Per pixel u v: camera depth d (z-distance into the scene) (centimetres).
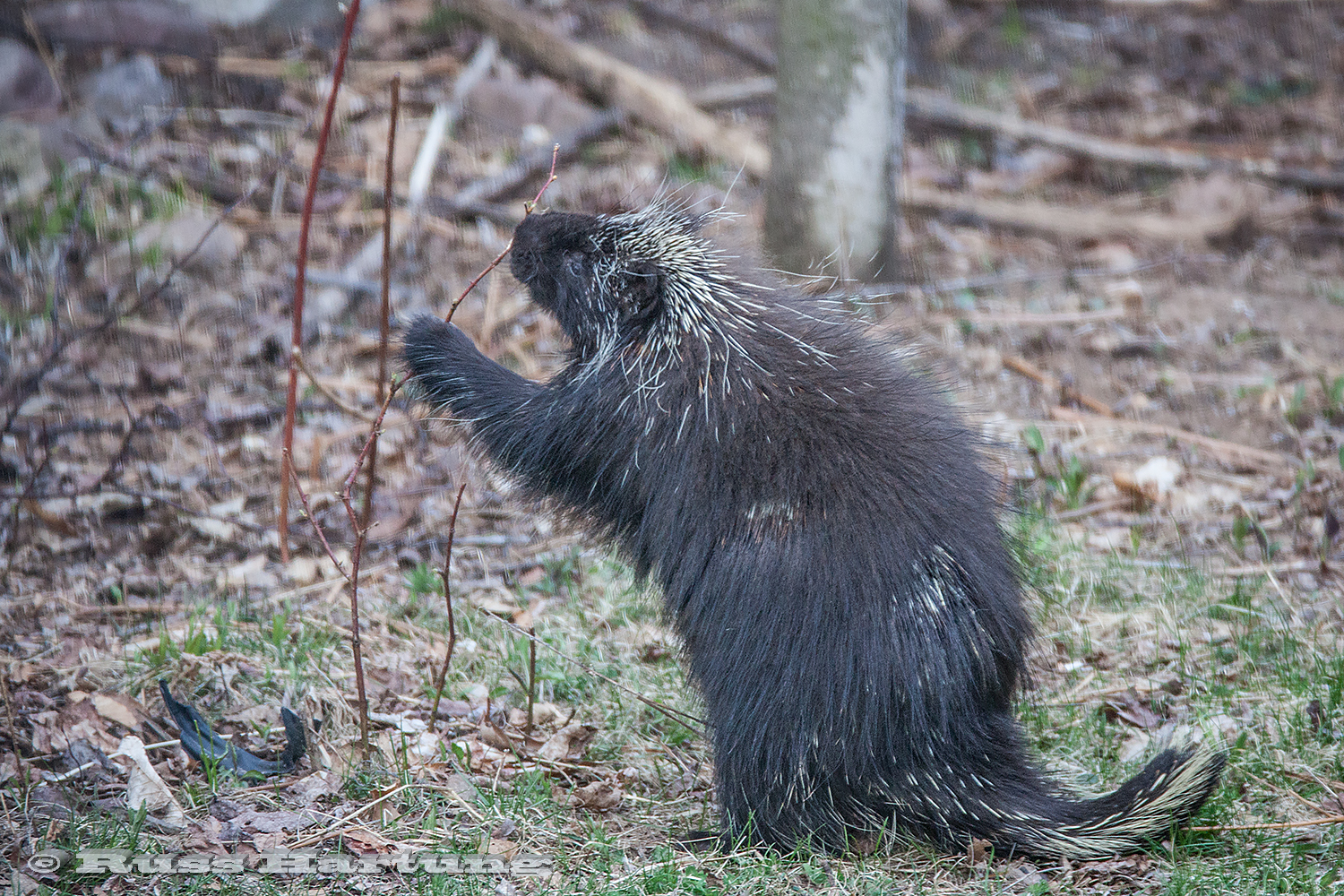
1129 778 650
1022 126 1661
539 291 654
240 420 1060
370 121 1498
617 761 683
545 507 670
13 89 1392
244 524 920
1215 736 679
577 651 776
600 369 613
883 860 560
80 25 1499
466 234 1328
